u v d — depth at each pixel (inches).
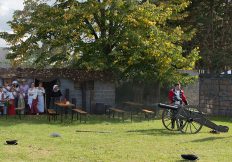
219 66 1526.8
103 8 1161.4
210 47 1565.0
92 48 1179.9
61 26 1149.7
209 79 1234.0
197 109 874.1
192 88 1423.5
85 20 1217.4
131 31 1131.9
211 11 1540.4
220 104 1196.5
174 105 789.2
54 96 1146.7
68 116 1069.8
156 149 595.5
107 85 1203.2
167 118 861.2
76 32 1189.1
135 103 1131.9
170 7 1234.6
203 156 551.8
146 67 1181.7
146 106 1172.5
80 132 768.3
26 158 522.3
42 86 1143.6
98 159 521.0
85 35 1222.3
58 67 1320.1
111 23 1189.1
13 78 1136.8
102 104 1170.0
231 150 598.2
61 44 1205.1
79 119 1006.4
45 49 1337.4
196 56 1193.4
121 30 1164.5
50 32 1213.7
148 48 1130.7
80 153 555.5
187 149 600.4
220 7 1563.7
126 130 807.1
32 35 1235.9
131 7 1135.0
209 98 1232.8
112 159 522.0
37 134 733.3
